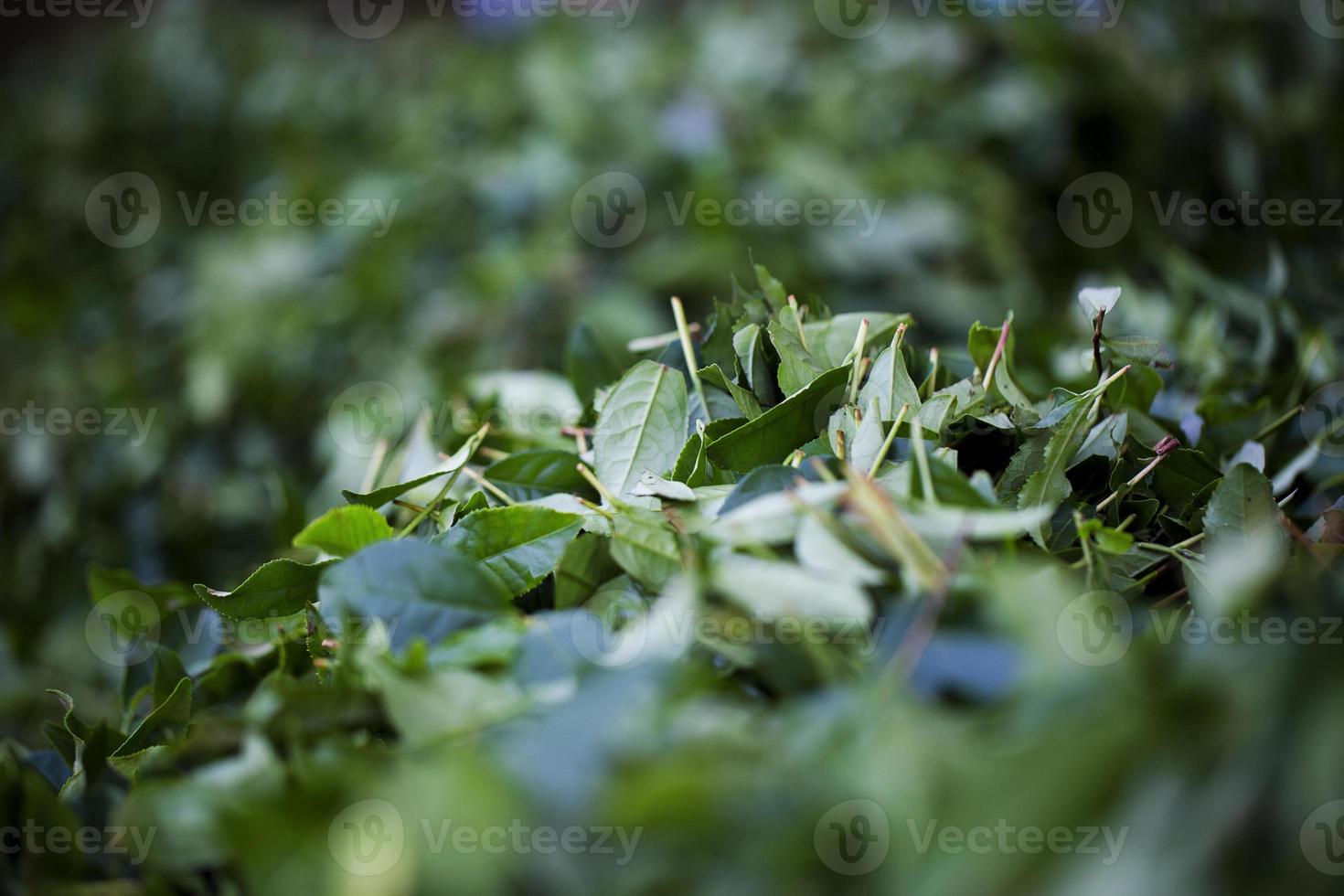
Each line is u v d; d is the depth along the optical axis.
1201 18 1.63
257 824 0.75
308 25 3.08
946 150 1.73
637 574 0.82
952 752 0.72
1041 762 0.71
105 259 2.19
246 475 1.65
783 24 2.08
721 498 0.83
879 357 0.88
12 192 2.38
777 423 0.86
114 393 1.75
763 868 0.72
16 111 2.63
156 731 0.84
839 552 0.78
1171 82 1.63
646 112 1.87
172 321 1.94
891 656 0.76
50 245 2.18
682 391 0.89
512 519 0.85
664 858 0.73
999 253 1.56
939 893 0.71
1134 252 1.58
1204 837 0.71
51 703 1.25
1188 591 0.82
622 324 1.50
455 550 0.84
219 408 1.64
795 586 0.78
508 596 0.83
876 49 1.94
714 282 1.55
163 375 1.84
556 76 1.93
